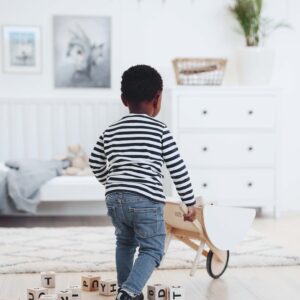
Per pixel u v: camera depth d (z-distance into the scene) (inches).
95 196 157.4
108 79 181.2
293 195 188.2
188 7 183.6
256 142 169.6
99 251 121.5
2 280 101.7
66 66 180.2
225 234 99.1
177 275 104.7
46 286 96.4
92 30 180.4
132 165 83.0
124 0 181.2
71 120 180.4
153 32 182.9
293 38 186.9
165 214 100.7
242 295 92.6
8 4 178.1
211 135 168.2
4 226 161.2
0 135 178.9
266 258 114.4
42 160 165.6
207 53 184.7
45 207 178.4
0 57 178.5
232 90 168.2
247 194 170.2
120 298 78.7
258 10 177.9
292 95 187.3
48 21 179.3
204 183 168.7
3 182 153.7
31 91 179.9
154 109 88.5
